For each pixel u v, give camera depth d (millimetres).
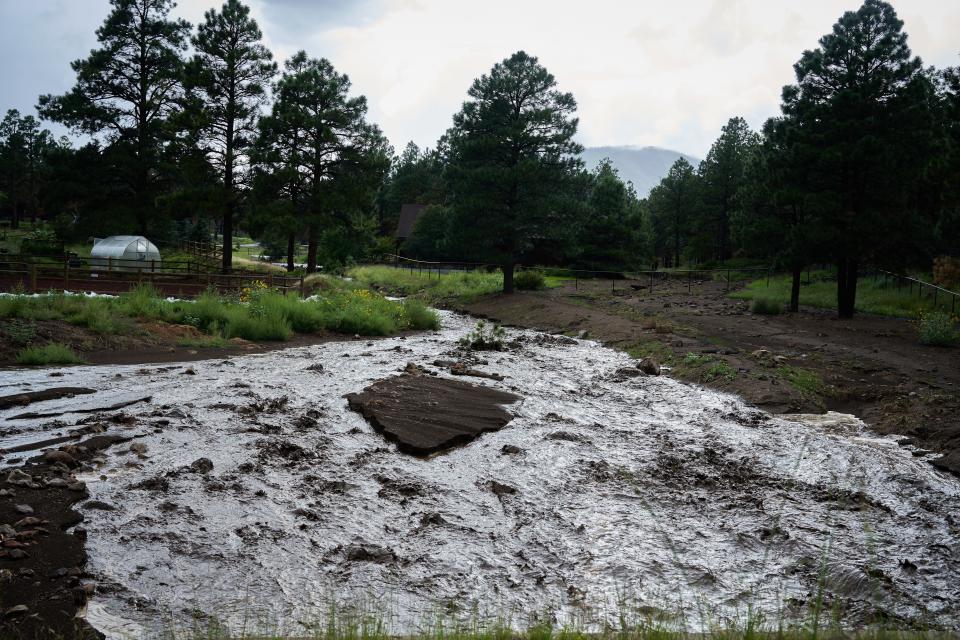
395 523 8109
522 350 22594
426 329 28797
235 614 5883
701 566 7195
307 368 17438
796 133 30125
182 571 6645
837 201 28875
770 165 32125
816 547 7672
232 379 15641
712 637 4805
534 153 38938
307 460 10180
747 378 16422
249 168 48812
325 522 8016
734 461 10875
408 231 78812
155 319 22281
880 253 30969
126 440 10609
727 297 40062
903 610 6258
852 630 5051
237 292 31062
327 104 50406
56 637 5234
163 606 5969
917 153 28938
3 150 88438
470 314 35812
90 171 51406
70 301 21484
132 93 53031
